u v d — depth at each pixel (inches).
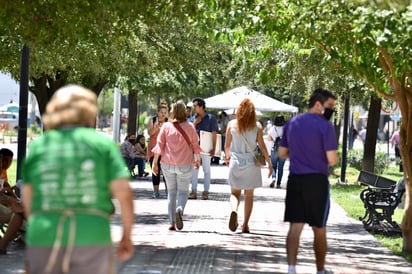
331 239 881.5
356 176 2054.6
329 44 677.9
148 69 1440.7
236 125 836.6
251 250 754.2
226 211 1100.5
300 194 575.2
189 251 732.7
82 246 325.7
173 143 849.5
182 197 866.8
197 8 692.7
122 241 343.6
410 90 760.3
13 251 693.9
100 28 711.1
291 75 1355.8
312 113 580.7
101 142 337.7
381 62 733.9
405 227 788.0
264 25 709.3
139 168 1726.1
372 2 495.5
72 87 350.3
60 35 757.3
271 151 1625.2
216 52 1579.7
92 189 331.3
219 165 2447.1
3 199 671.1
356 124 5383.9
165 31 1435.8
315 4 667.4
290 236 581.3
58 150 333.4
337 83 1334.9
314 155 572.4
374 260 737.6
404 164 783.7
